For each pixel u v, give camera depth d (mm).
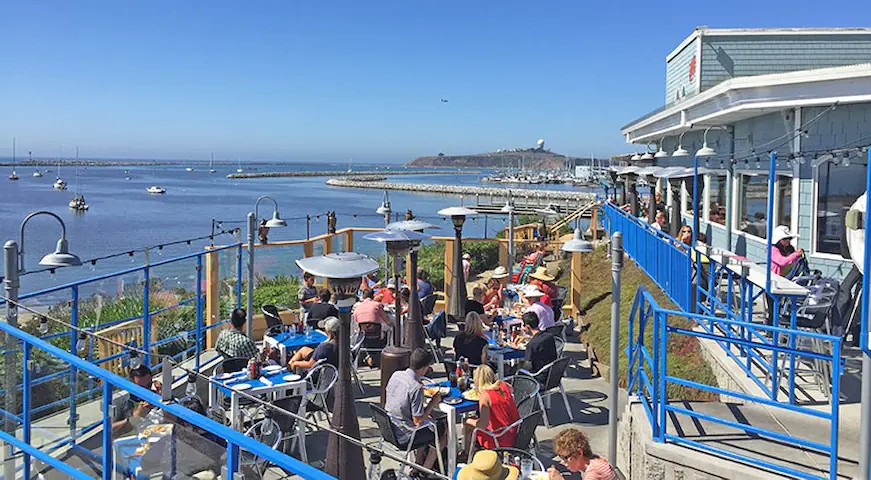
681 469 5398
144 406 4227
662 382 5598
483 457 4781
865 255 4469
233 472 3275
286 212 70250
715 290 10211
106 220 67188
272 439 6340
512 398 6535
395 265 8555
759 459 5238
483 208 42094
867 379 4438
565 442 5160
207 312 11031
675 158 19391
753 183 12875
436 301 13945
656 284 12359
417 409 6555
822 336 4785
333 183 168750
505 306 12125
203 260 11430
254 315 11984
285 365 8617
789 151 10797
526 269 16156
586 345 11453
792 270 9328
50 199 105062
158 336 10016
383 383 8117
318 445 7395
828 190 10203
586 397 9219
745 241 13258
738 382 7078
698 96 12812
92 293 10758
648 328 10391
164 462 4145
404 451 6812
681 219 18500
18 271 5984
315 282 13305
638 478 6008
